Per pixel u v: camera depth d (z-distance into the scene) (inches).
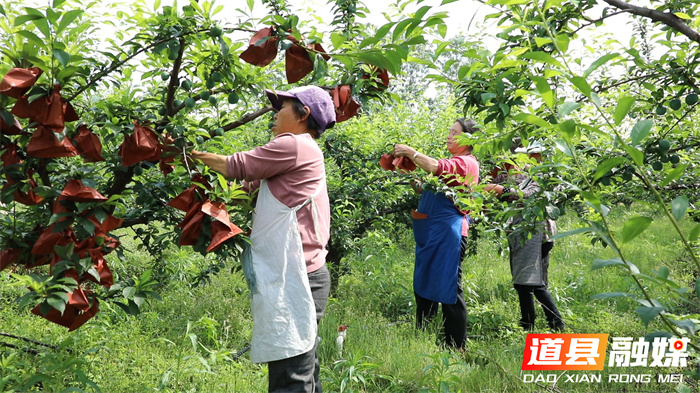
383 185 203.3
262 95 122.0
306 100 105.5
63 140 81.8
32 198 88.3
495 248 300.2
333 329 176.1
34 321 158.4
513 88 94.2
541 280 193.6
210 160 95.0
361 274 253.9
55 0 74.0
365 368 140.8
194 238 96.0
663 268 61.7
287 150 99.4
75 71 81.7
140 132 88.4
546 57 62.8
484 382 142.9
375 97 121.9
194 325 167.5
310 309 99.1
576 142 65.3
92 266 86.7
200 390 131.0
